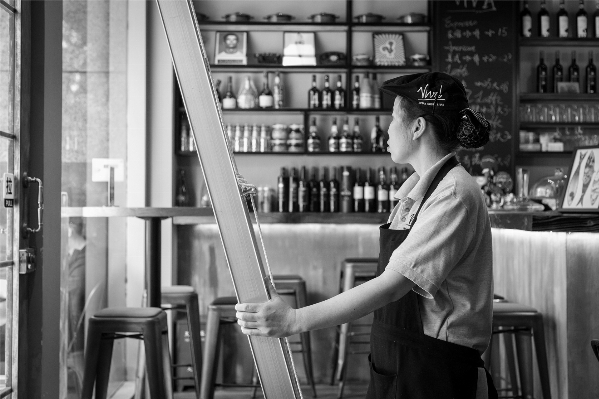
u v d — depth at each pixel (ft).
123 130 17.11
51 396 8.65
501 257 13.30
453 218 4.86
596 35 20.06
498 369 13.60
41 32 8.35
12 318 7.93
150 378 9.93
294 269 16.89
